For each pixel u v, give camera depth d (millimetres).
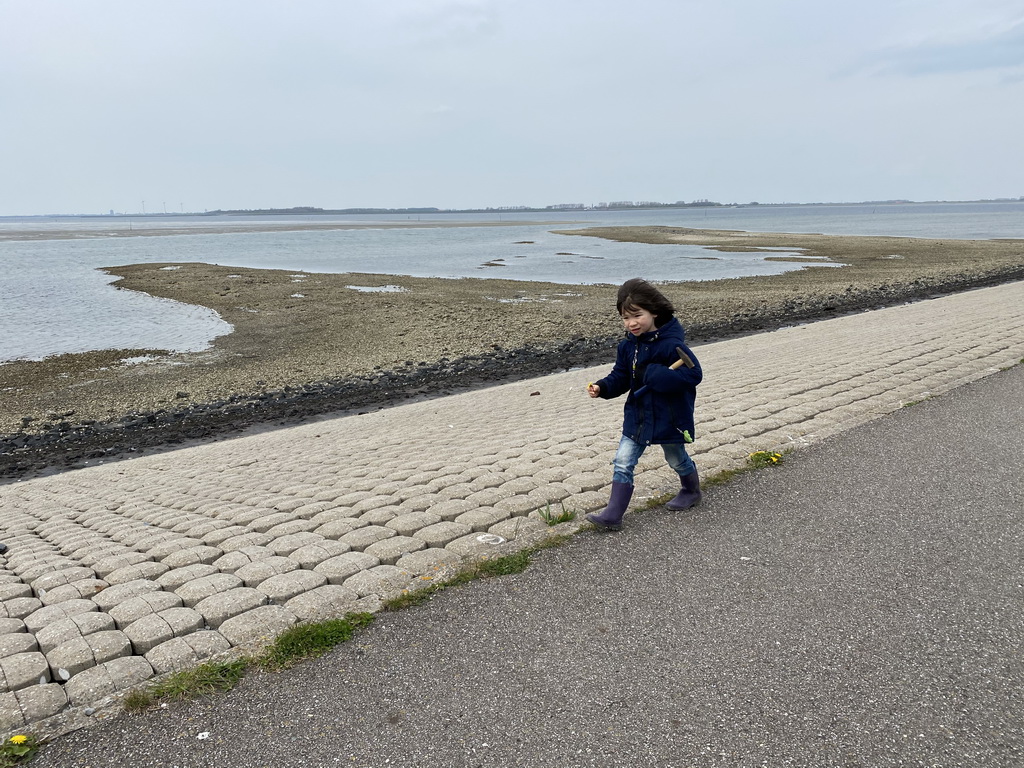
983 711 2559
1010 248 45969
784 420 6582
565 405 9656
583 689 2768
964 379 7707
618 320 22172
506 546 4094
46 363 18016
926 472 4992
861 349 10578
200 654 3109
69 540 5664
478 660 2992
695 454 5688
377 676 2916
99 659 3094
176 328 22672
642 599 3439
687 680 2795
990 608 3242
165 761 2484
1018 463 5082
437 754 2449
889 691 2686
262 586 3711
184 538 4930
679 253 51281
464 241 74688
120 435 12234
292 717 2686
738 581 3582
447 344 19016
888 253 44844
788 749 2404
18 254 58750
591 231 91188
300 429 11141
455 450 7117
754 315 21344
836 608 3287
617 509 4246
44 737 2631
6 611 3795
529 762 2393
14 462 11109
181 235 99812
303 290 31469
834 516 4332
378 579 3727
